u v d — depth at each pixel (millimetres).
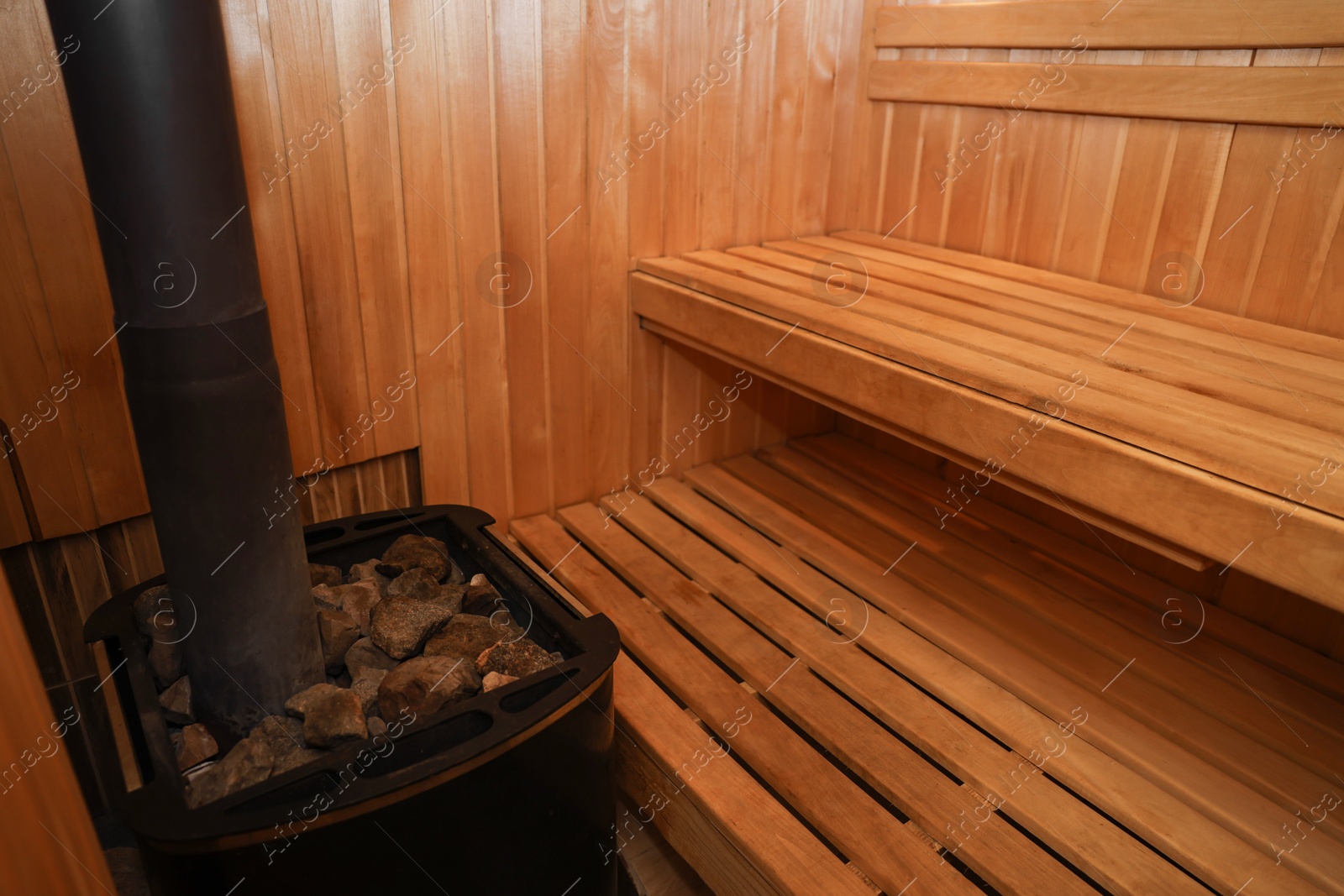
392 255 1523
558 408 1839
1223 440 986
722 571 1701
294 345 1461
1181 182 1451
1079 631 1457
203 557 1005
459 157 1541
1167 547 1055
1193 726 1265
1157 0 1418
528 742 1008
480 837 1007
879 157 1972
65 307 1223
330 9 1337
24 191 1155
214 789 980
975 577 1620
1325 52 1252
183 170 859
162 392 927
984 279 1634
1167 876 1070
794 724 1424
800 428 2248
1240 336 1325
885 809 1202
